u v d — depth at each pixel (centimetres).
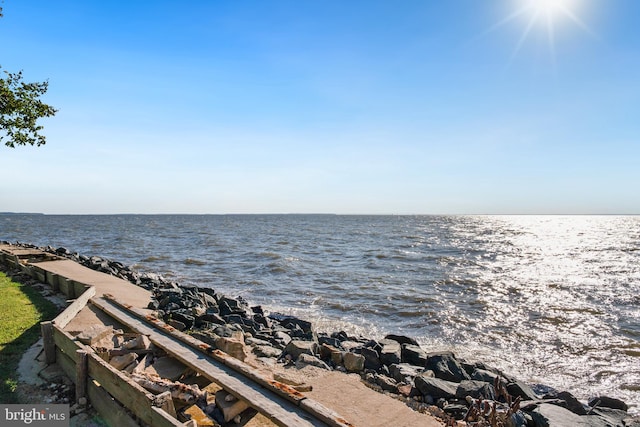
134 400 447
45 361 643
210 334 883
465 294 2020
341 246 4566
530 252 4334
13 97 1322
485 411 602
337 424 402
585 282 2414
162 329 723
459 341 1314
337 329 1409
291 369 758
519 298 1953
